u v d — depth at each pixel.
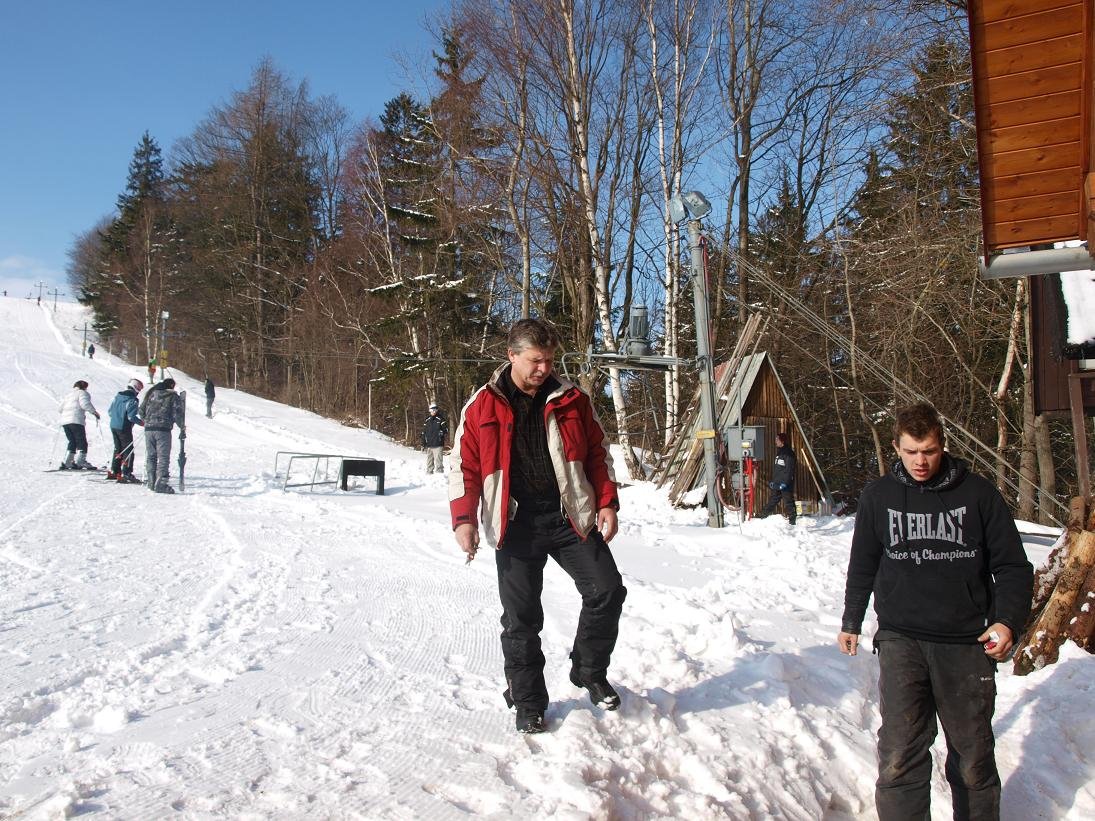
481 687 4.35
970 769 3.32
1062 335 7.91
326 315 44.03
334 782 3.10
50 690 4.14
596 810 2.96
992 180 5.26
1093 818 3.79
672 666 4.59
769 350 25.11
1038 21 4.48
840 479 26.08
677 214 12.59
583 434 3.73
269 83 51.94
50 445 21.12
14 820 2.73
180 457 13.66
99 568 7.34
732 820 3.23
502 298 31.20
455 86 26.30
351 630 5.52
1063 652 5.28
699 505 15.81
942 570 3.32
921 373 19.67
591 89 23.66
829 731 4.16
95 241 84.50
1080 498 5.70
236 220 51.16
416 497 15.30
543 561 3.75
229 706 3.96
